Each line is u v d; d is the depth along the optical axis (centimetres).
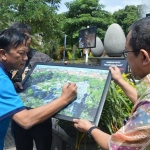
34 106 186
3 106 159
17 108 161
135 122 112
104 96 172
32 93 201
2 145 178
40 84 208
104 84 181
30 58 294
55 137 265
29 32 282
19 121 163
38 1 1182
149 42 117
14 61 177
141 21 123
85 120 153
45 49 1828
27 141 255
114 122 216
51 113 168
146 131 108
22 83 216
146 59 120
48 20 1197
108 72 192
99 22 2642
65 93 174
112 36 779
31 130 240
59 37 1400
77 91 183
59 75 208
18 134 250
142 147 110
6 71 180
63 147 246
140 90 124
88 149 216
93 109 167
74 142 219
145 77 123
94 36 780
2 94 160
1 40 174
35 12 1127
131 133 113
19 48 175
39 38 1473
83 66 206
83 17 2597
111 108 214
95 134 141
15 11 1154
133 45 123
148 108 110
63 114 171
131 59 128
